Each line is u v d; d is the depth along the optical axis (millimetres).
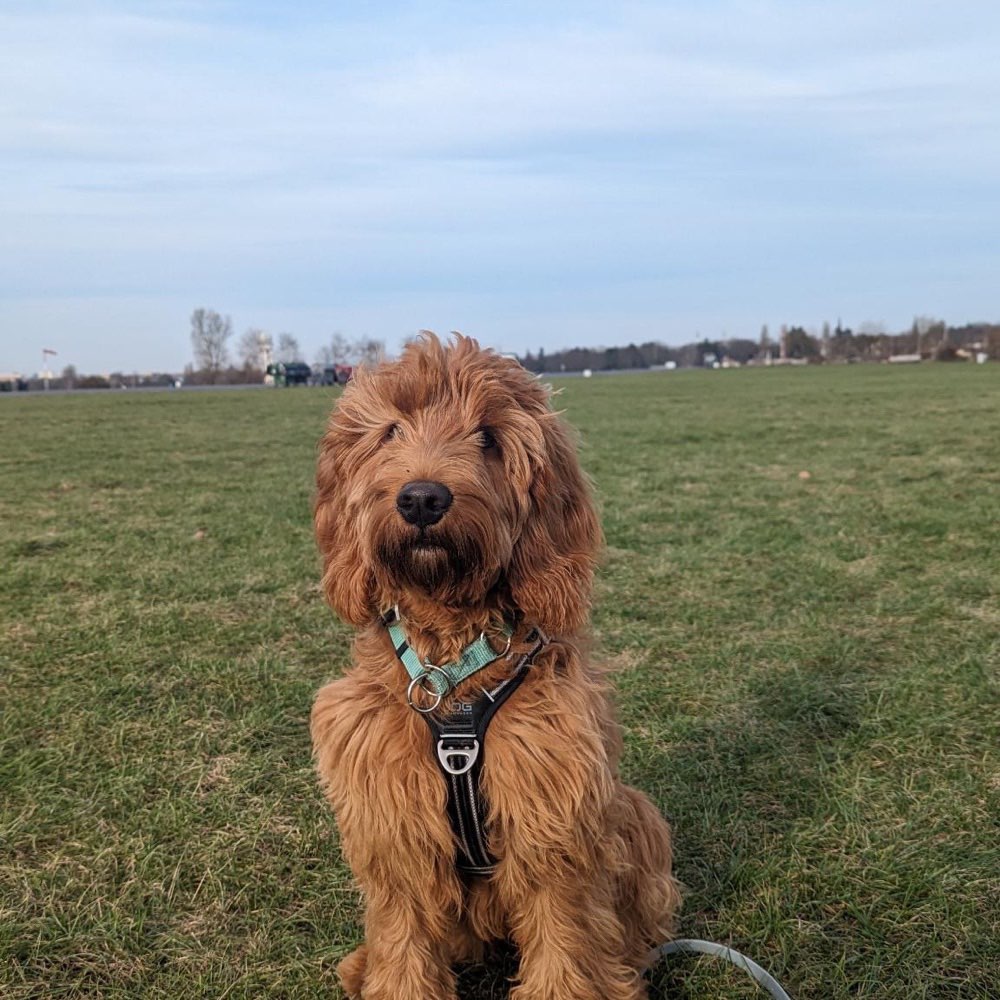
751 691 1198
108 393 13602
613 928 663
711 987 687
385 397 689
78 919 761
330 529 714
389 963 666
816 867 819
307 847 860
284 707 1164
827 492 2727
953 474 3000
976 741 1042
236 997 683
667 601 1605
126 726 1111
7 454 4301
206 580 1798
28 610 1604
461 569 627
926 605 1536
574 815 609
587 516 693
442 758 608
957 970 688
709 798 935
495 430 670
